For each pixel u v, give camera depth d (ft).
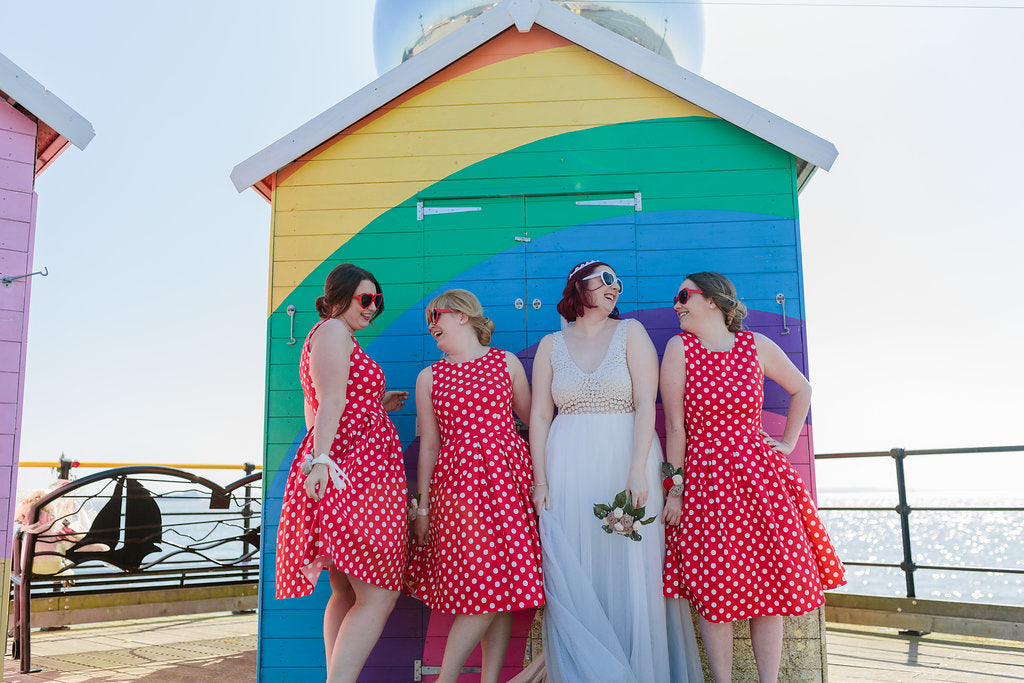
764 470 10.45
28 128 13.39
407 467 12.59
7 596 12.28
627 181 13.01
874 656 15.19
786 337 12.37
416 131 13.39
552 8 13.23
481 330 11.19
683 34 18.47
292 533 9.86
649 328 12.60
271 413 12.70
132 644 17.94
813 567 10.23
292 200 13.29
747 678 11.49
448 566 10.12
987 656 15.06
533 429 11.12
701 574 10.18
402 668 12.05
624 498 10.27
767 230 12.71
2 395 12.59
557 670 10.28
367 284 10.59
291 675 12.05
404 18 18.65
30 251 13.14
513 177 13.17
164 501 22.03
